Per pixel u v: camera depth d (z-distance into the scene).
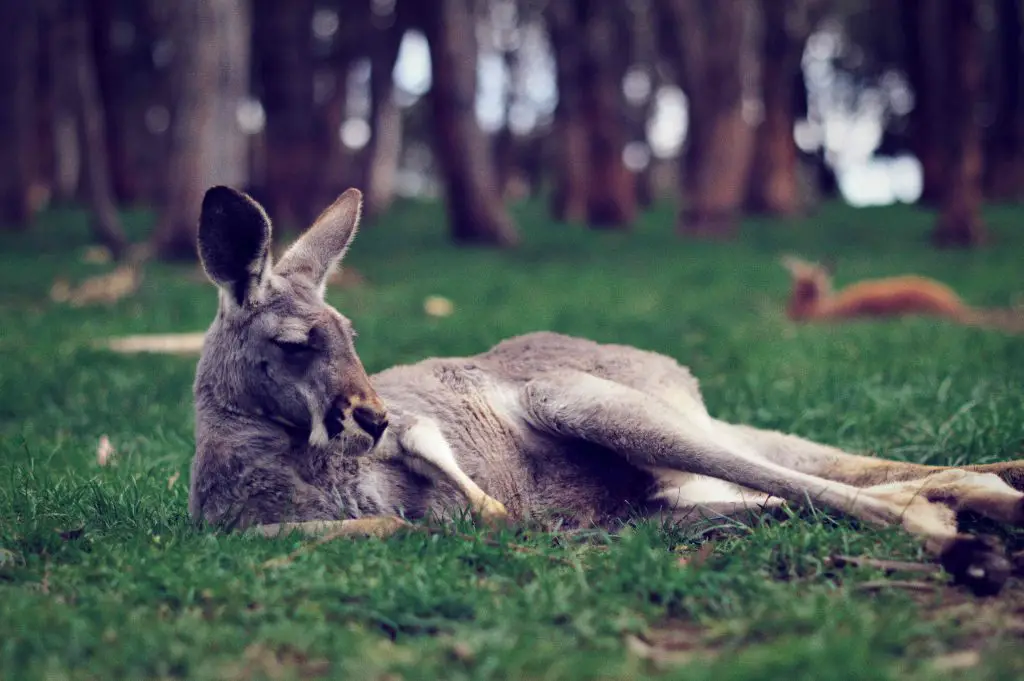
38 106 40.41
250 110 38.25
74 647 3.98
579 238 30.58
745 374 10.02
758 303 17.75
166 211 23.25
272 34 25.72
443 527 5.43
